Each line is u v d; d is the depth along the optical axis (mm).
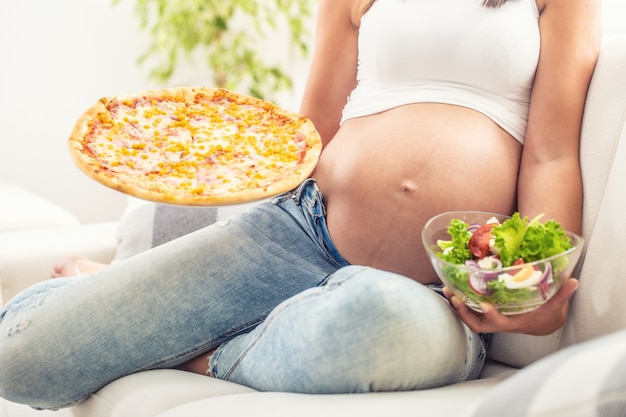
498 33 1273
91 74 2969
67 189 2990
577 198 1219
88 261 1754
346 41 1510
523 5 1291
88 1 2910
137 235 1796
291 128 1434
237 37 3002
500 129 1296
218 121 1453
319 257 1343
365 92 1422
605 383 619
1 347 1258
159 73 2965
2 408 1453
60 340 1232
